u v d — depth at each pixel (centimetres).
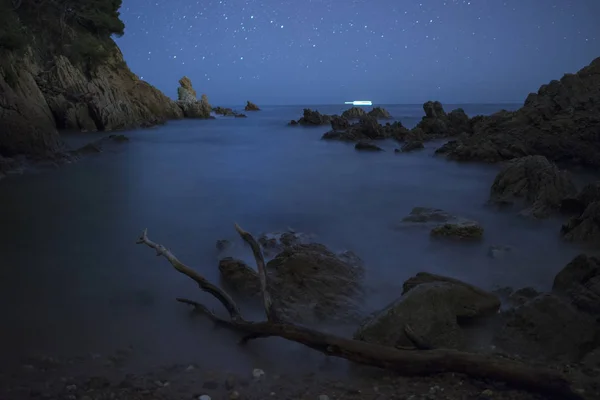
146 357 434
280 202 1221
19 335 476
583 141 1881
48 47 4444
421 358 388
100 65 4884
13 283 629
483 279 656
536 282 641
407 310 448
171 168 1870
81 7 4872
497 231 914
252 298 567
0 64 2159
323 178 1642
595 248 777
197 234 898
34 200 1216
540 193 1068
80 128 3772
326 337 416
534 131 2038
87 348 449
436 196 1309
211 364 422
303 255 626
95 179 1570
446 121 3241
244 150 2589
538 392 354
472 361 377
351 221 1005
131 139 3209
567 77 2327
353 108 5728
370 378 396
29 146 1816
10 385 374
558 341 433
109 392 362
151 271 682
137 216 1048
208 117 5891
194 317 527
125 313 536
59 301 570
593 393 351
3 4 2475
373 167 1923
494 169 1838
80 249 792
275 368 417
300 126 4544
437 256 756
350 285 594
